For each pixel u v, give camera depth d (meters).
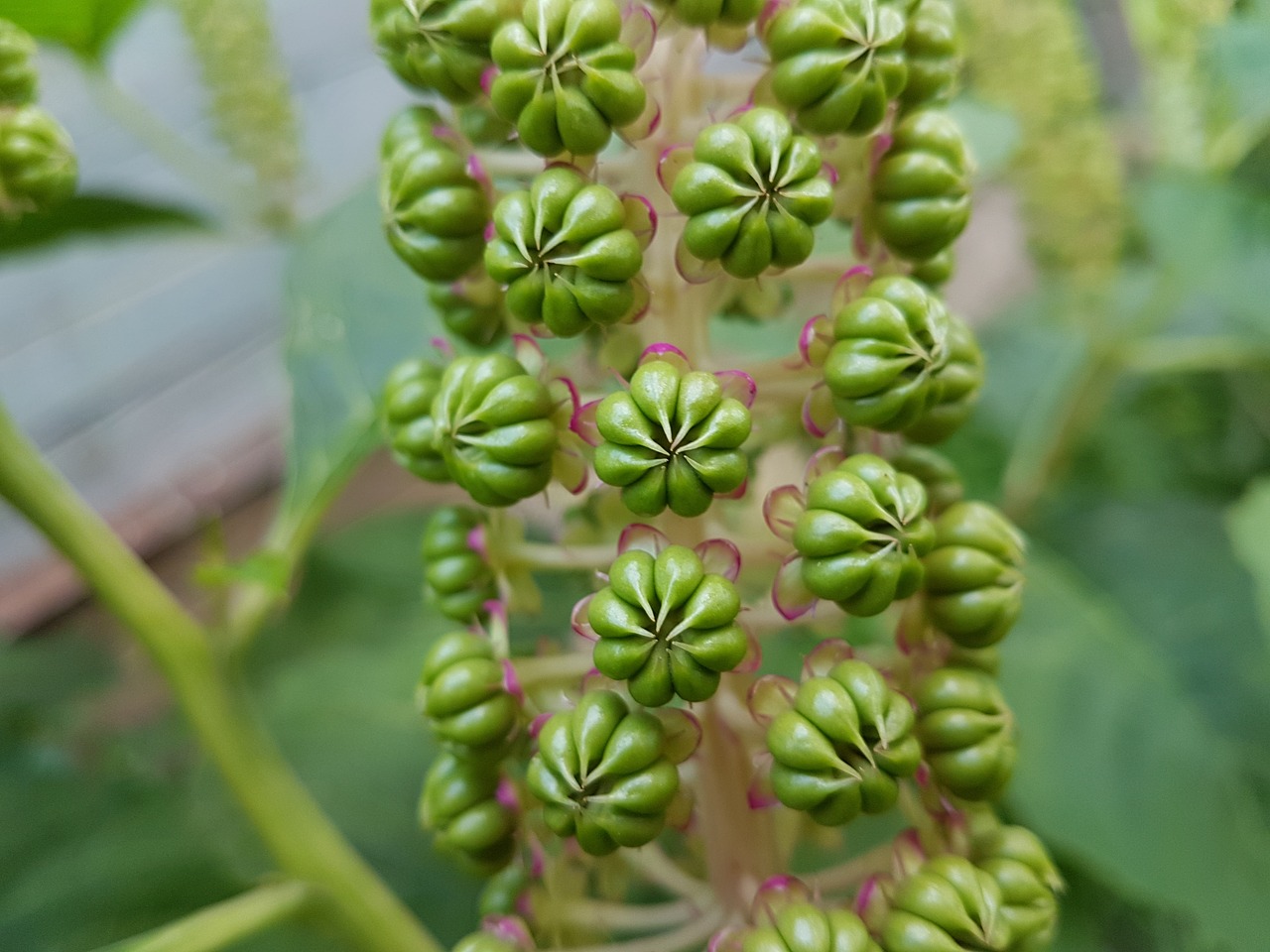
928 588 0.09
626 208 0.09
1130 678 0.14
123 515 0.24
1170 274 0.17
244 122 0.17
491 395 0.09
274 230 0.18
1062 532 0.18
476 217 0.09
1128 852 0.13
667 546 0.09
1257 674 0.15
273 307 0.26
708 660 0.08
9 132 0.10
